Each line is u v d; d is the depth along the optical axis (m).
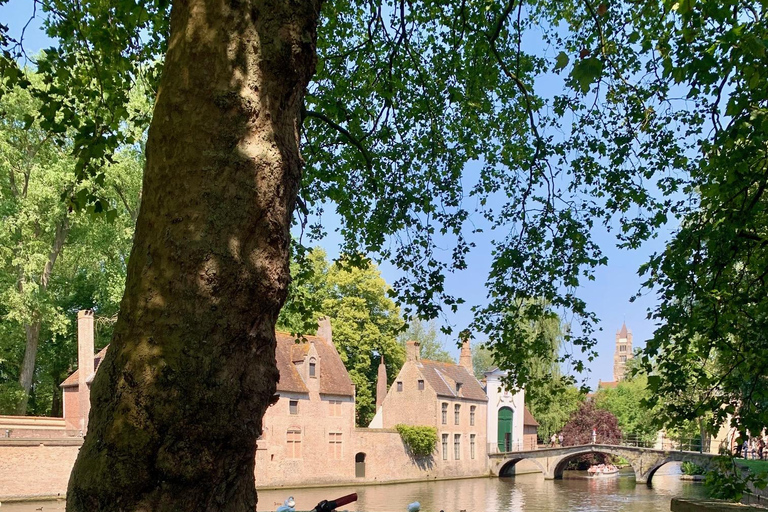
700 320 8.32
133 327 2.98
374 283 48.31
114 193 29.80
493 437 52.78
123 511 2.82
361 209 10.62
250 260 3.08
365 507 26.70
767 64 6.11
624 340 166.50
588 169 9.98
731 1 5.73
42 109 6.68
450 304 10.17
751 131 6.89
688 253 8.56
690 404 8.08
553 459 47.09
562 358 9.84
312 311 9.99
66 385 32.97
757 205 8.38
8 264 29.53
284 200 3.29
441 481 43.81
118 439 2.84
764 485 6.86
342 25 10.05
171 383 2.87
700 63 6.06
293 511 6.02
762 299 7.90
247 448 3.08
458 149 10.73
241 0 3.26
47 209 28.98
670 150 9.46
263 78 3.26
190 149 3.11
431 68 10.32
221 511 3.01
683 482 46.09
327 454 36.75
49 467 25.44
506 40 10.05
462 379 51.41
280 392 34.19
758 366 7.68
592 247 9.83
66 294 36.88
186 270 2.98
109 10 7.52
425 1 9.16
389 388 51.31
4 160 27.59
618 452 43.12
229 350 3.00
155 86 8.23
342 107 9.20
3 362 32.75
